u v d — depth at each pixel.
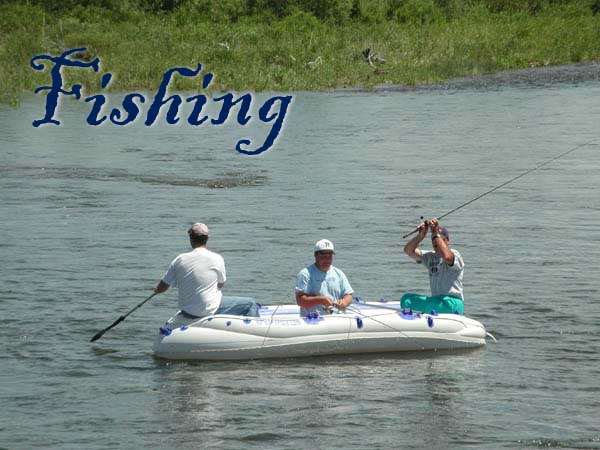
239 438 25.56
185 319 31.95
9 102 117.12
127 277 42.69
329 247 32.56
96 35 143.88
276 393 28.67
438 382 29.67
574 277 42.25
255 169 73.50
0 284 41.34
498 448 25.00
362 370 30.69
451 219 55.00
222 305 32.53
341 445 25.14
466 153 79.69
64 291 40.34
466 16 181.00
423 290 40.62
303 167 74.06
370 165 74.56
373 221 54.44
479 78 139.38
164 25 158.88
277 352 31.67
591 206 58.44
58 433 26.00
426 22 170.75
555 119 98.25
